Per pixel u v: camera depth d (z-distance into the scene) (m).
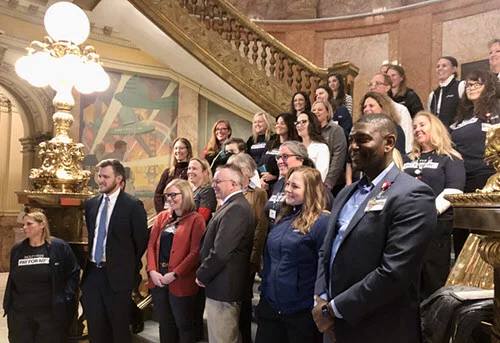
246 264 3.11
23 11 7.02
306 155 3.16
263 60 6.63
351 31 8.80
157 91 8.48
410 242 1.71
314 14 9.14
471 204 1.21
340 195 2.12
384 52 8.48
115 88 8.09
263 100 6.52
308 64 6.58
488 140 1.32
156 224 3.82
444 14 7.80
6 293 3.90
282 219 2.81
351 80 6.35
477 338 1.47
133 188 8.21
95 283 3.74
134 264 3.81
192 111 8.55
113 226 3.75
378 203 1.83
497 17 7.14
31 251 3.90
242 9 9.23
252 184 3.57
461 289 1.65
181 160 4.84
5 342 4.73
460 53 7.57
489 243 1.23
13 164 9.67
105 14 6.81
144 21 6.50
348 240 1.87
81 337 4.34
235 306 3.07
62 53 4.36
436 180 2.86
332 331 1.90
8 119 9.72
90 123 7.86
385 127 1.90
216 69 6.40
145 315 4.58
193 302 3.45
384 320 1.78
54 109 7.84
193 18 6.34
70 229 4.39
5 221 9.48
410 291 1.82
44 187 4.34
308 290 2.55
